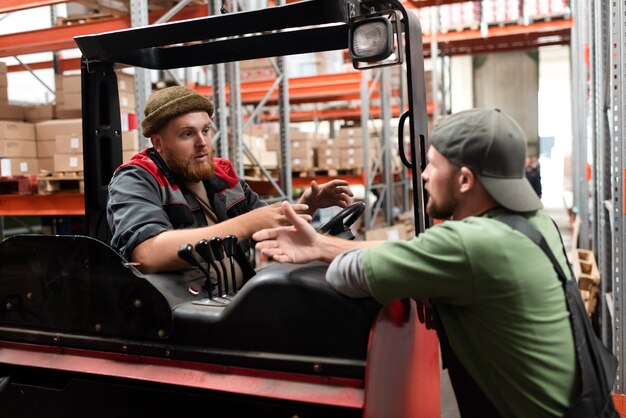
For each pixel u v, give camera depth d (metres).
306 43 2.23
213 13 4.41
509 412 1.52
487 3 9.23
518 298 1.42
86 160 2.22
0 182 5.12
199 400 1.63
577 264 4.64
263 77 8.11
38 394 1.87
